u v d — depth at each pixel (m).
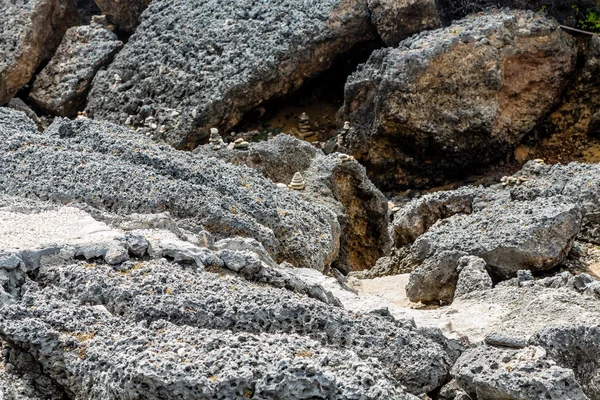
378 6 41.62
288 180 30.31
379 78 39.88
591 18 42.69
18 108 45.06
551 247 23.33
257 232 21.80
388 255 28.38
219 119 42.44
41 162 23.41
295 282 16.59
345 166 30.61
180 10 46.25
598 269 25.02
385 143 40.47
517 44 40.31
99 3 48.28
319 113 44.03
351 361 12.40
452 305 19.67
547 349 15.20
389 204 38.25
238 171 26.08
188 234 19.30
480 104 39.31
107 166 23.11
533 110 40.81
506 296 19.42
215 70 43.09
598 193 27.42
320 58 42.91
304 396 11.70
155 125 42.78
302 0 43.75
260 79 42.31
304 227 23.73
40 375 13.28
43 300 14.24
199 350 12.41
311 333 14.55
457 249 23.58
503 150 40.38
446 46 38.91
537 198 26.25
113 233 16.64
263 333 13.45
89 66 46.09
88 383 12.64
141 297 14.37
